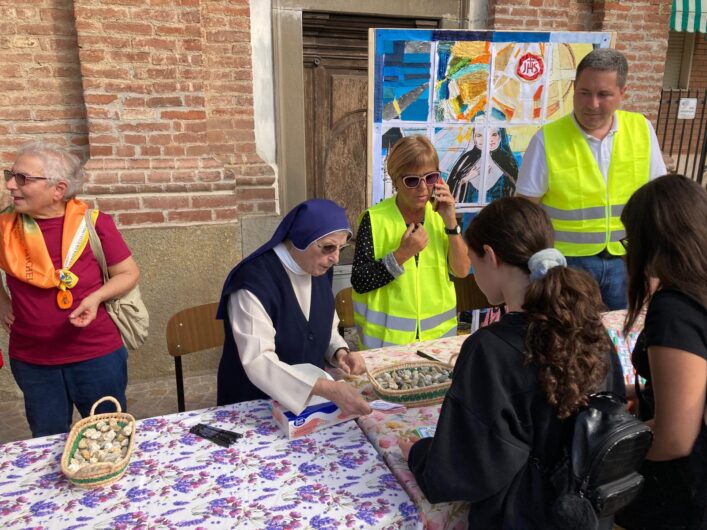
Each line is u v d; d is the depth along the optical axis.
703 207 1.25
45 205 2.13
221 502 1.38
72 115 3.72
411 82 3.64
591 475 1.14
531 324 1.17
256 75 4.21
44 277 2.15
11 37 3.53
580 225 2.93
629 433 1.14
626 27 4.87
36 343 2.24
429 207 2.64
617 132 2.88
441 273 2.62
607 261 2.98
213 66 3.95
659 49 5.02
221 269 4.01
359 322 2.62
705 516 1.31
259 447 1.63
